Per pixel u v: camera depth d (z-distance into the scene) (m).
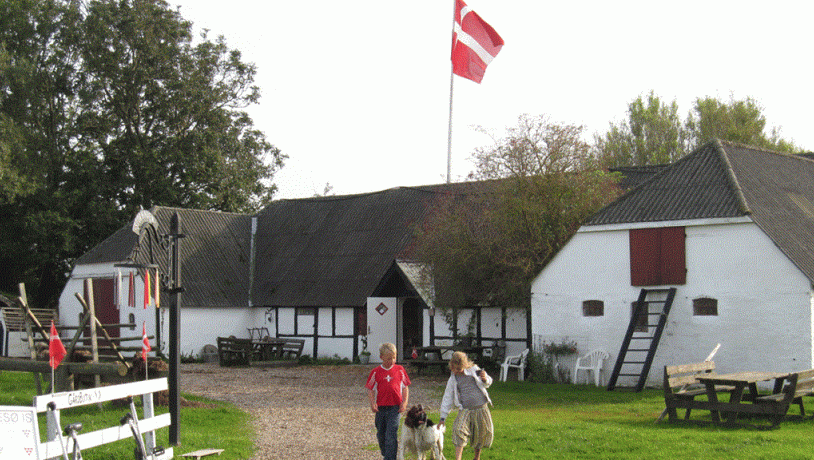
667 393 13.97
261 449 12.12
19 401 16.58
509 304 24.28
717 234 19.38
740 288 18.92
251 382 22.48
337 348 30.33
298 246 34.53
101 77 40.62
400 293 28.44
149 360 16.64
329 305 30.30
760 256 18.69
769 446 11.11
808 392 14.00
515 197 23.03
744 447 11.08
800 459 10.12
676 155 53.00
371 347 29.39
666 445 11.38
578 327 21.45
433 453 9.96
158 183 41.22
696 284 19.56
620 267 20.81
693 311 19.61
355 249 32.28
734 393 13.34
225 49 43.41
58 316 35.16
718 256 19.31
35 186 37.34
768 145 49.69
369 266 30.83
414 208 32.41
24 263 40.91
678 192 20.80
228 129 43.94
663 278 20.02
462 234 24.00
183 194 42.44
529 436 12.29
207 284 32.31
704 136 52.09
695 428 13.30
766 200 20.33
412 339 29.64
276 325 32.31
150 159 40.94
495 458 10.88
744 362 18.72
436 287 25.38
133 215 41.12
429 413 15.49
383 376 10.22
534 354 22.14
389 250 30.97
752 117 51.53
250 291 33.47
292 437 13.18
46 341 16.83
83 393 9.46
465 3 31.44
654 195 21.09
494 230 23.59
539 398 18.30
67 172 41.09
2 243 39.66
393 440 10.02
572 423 13.81
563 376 21.61
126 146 42.00
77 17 40.69
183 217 34.78
